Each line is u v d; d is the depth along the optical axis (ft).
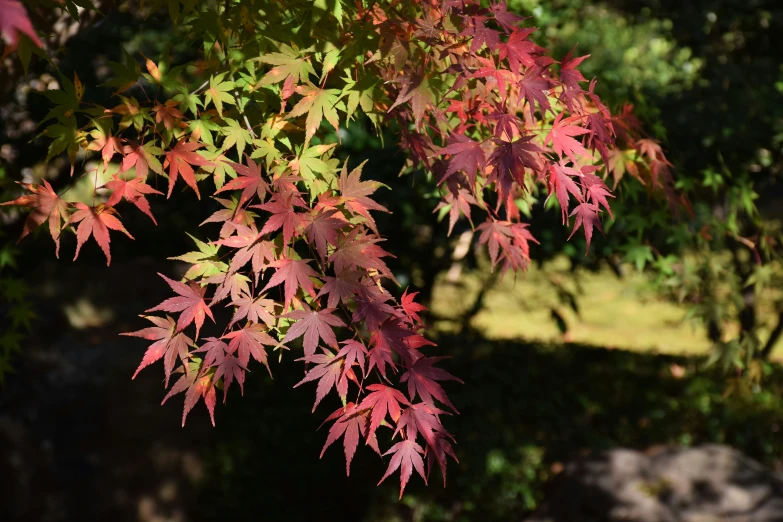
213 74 6.45
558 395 24.54
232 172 5.90
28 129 16.83
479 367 25.34
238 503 21.39
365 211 5.47
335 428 5.16
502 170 5.38
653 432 23.32
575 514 18.75
